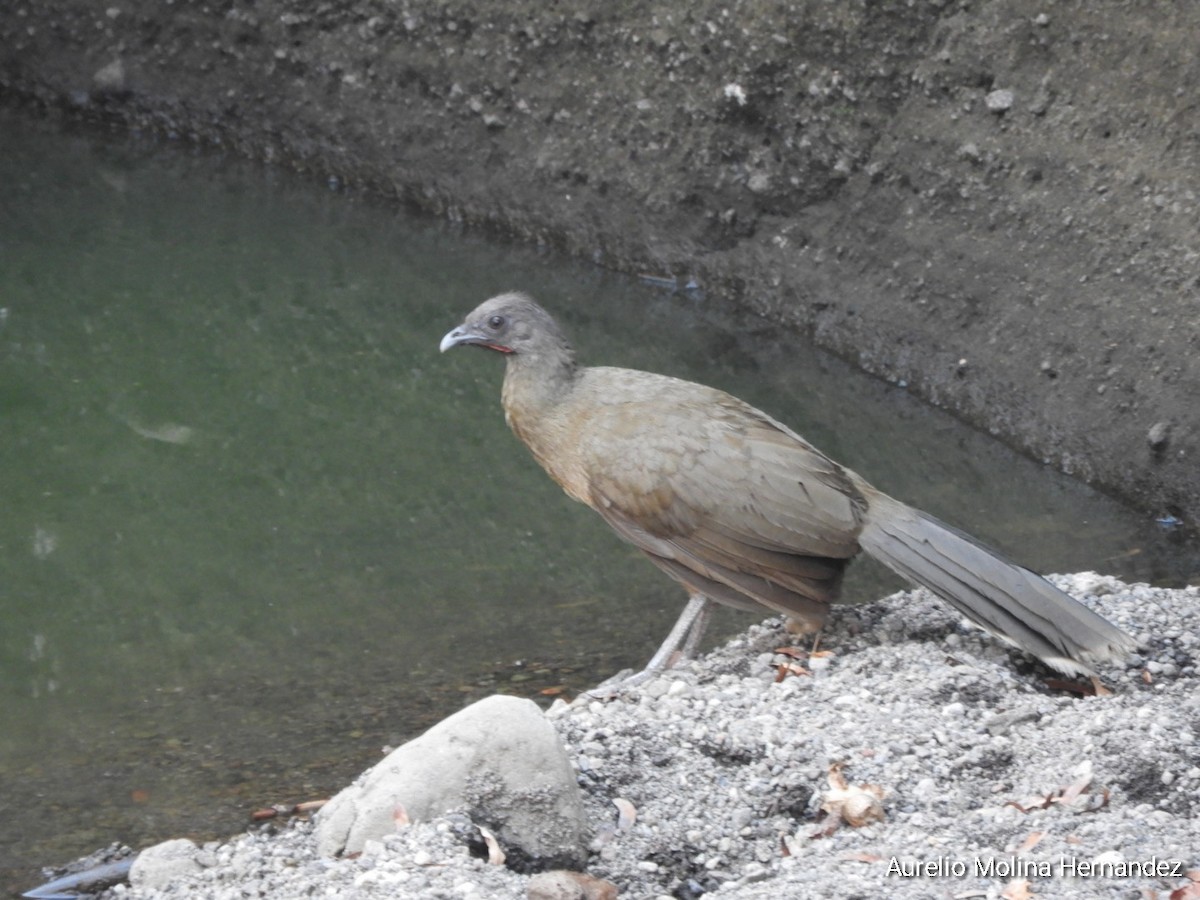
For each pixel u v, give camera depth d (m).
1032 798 5.64
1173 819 5.35
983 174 11.52
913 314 11.88
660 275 13.84
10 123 17.25
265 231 14.99
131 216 15.16
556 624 8.38
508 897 4.95
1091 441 10.40
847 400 11.84
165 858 5.84
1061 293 10.86
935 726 6.14
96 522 9.59
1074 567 9.20
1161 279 10.22
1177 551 9.42
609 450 7.05
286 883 5.27
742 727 6.21
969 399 11.38
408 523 9.72
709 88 13.17
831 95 12.41
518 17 14.36
